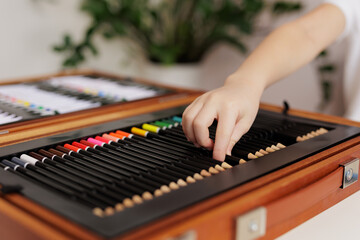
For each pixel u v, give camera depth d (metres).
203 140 0.55
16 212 0.40
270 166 0.50
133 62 2.27
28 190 0.44
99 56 2.12
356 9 0.99
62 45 1.84
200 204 0.40
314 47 0.83
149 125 0.72
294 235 0.48
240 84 0.64
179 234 0.36
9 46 1.77
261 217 0.42
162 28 2.10
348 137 0.63
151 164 0.54
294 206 0.46
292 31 0.82
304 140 0.61
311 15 0.90
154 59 2.11
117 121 0.73
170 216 0.38
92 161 0.55
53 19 1.90
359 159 0.59
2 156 0.55
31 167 0.53
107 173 0.51
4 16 1.73
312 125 0.72
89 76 1.14
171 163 0.55
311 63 1.95
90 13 1.85
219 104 0.57
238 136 0.58
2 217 0.40
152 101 0.88
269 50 0.76
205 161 0.55
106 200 0.44
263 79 0.68
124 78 1.10
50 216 0.38
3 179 0.47
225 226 0.40
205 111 0.56
